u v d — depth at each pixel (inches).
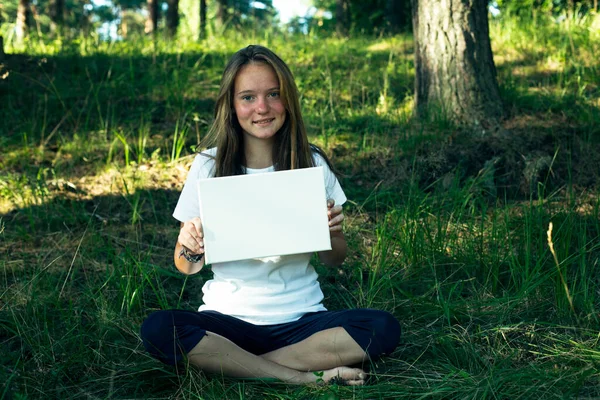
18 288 134.2
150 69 264.2
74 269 145.0
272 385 102.1
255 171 107.3
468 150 191.0
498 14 343.3
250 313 102.4
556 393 97.5
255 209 99.0
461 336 117.6
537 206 162.6
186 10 763.4
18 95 233.6
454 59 206.4
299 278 105.2
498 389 98.7
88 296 130.0
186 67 269.9
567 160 189.5
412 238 148.6
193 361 100.0
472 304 130.0
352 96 247.4
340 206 104.2
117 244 158.4
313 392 98.7
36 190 178.7
